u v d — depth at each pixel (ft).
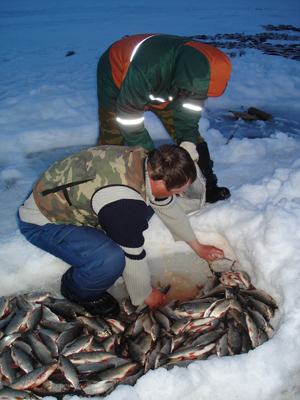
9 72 22.62
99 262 6.30
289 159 12.11
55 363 5.78
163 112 9.83
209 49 7.36
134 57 7.78
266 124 15.39
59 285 7.81
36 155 13.01
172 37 7.88
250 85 19.45
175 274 8.36
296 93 18.83
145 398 5.32
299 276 6.98
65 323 6.63
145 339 6.48
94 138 14.01
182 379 5.47
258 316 6.67
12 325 6.43
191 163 5.48
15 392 5.47
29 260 8.01
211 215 8.97
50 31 35.81
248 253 8.11
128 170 5.53
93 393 5.68
